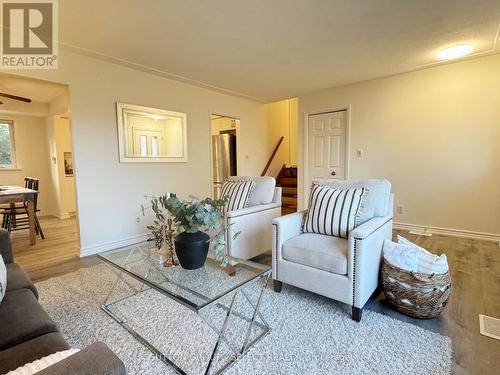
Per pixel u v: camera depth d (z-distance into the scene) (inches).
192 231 68.6
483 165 136.3
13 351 37.1
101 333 66.7
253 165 225.1
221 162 233.1
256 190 117.4
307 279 77.4
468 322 69.1
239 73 149.4
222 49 118.0
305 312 74.5
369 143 168.9
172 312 75.7
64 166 211.3
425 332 65.2
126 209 139.0
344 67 142.5
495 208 135.0
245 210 104.9
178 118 161.5
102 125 128.9
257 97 205.0
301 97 198.4
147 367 56.0
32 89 164.6
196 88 172.7
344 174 181.5
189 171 169.5
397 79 156.2
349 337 63.8
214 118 253.1
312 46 116.1
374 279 76.7
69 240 150.6
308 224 89.7
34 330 42.2
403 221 160.2
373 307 77.7
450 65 140.1
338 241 79.6
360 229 70.2
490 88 131.6
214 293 57.2
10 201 134.0
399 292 72.5
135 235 142.6
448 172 145.3
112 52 119.3
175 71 144.6
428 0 83.8
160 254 76.6
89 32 101.1
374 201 86.6
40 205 221.6
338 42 112.6
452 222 146.0
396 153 160.1
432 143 148.6
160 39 107.6
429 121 148.4
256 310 65.6
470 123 137.7
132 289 89.7
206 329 68.0
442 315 72.4
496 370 53.2
